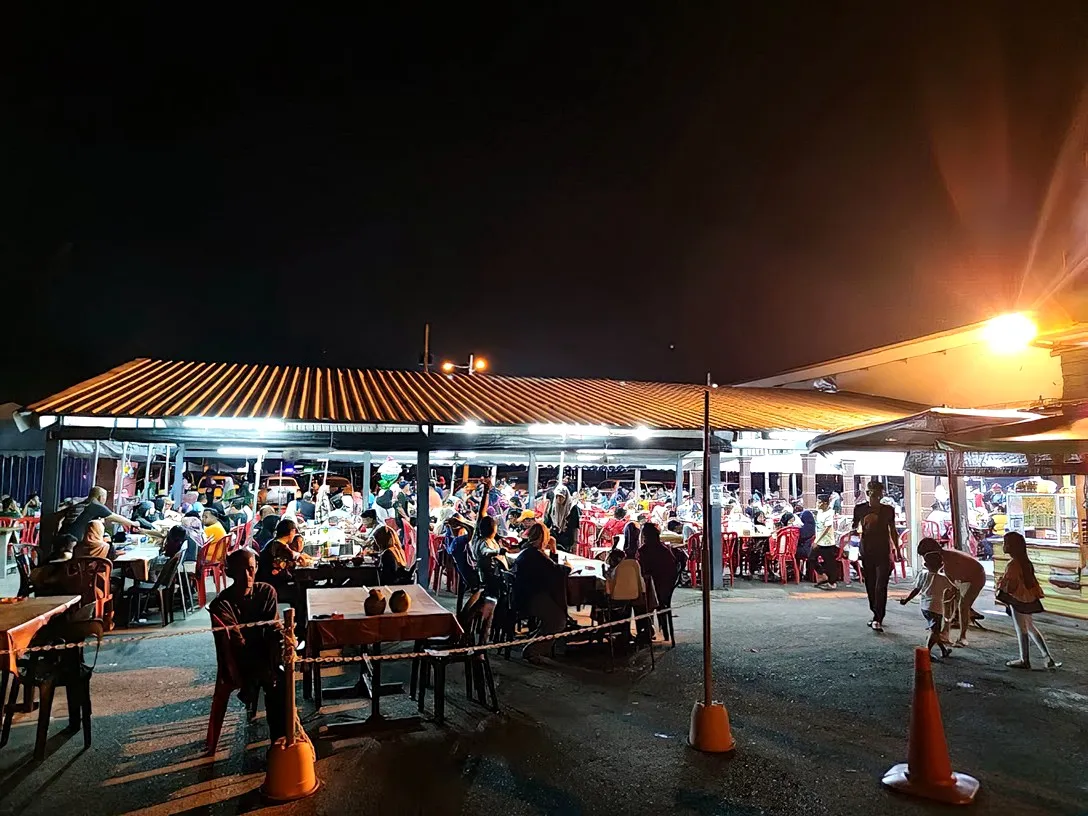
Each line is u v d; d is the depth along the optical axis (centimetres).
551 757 496
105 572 850
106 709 599
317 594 662
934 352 1532
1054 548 1054
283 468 2120
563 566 808
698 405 1520
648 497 2327
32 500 1655
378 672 566
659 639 866
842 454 1512
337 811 418
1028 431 830
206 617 986
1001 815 415
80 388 1147
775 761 491
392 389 1420
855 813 416
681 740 529
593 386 1720
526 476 2989
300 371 1545
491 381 1658
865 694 646
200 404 1088
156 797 434
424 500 1158
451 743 523
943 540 1310
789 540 1358
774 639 869
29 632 488
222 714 502
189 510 1336
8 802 427
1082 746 525
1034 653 805
